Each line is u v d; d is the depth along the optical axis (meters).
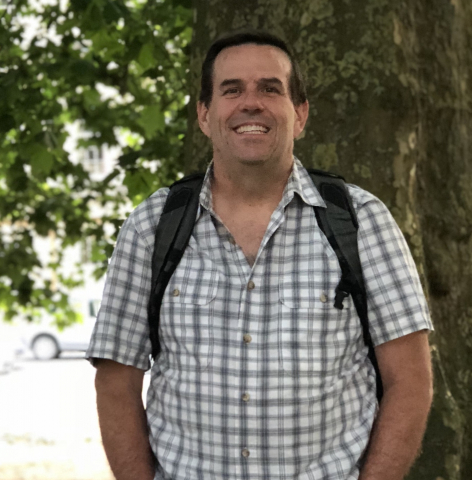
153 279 2.23
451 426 3.21
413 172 3.37
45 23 6.71
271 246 2.18
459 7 3.89
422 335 2.20
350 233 2.17
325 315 2.12
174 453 2.19
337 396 2.13
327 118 3.31
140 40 5.74
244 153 2.19
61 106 6.70
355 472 2.14
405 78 3.34
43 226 8.23
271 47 2.33
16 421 12.22
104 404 2.29
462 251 3.85
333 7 3.34
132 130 7.27
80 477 8.80
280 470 2.10
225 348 2.13
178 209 2.26
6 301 8.81
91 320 19.44
